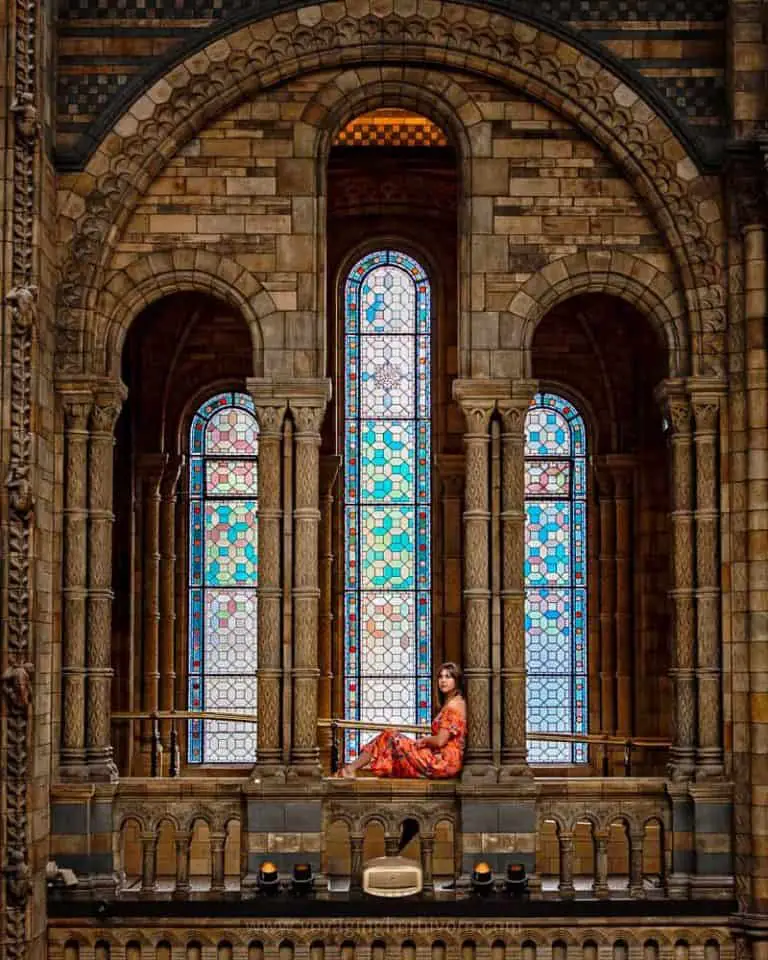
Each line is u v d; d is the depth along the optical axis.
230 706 28.11
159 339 28.38
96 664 21.27
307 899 20.47
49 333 21.02
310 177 21.81
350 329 28.27
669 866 21.03
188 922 20.39
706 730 21.12
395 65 21.92
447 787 21.06
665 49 21.75
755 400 21.03
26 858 19.58
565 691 28.06
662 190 21.56
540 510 28.45
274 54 21.66
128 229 21.73
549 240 21.77
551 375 28.53
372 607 27.86
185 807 21.09
